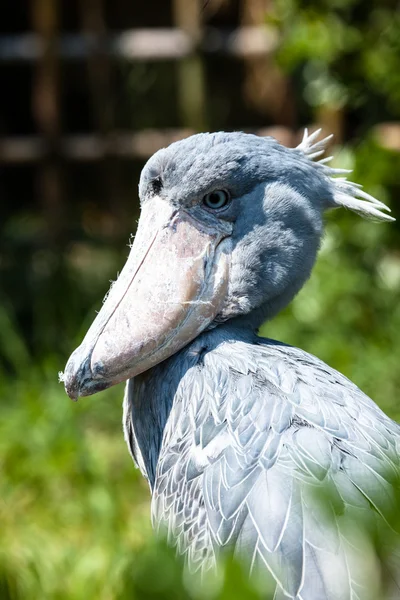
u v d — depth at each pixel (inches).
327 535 203.2
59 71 679.7
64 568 378.6
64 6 806.5
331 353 504.4
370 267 546.0
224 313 270.8
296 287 277.9
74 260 673.0
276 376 247.3
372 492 214.7
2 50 680.4
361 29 558.3
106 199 757.3
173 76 777.6
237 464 228.5
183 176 269.1
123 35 681.6
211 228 271.4
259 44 661.3
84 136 702.5
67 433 467.2
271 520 211.6
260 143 275.3
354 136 601.3
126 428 285.7
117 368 261.0
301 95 604.1
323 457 222.7
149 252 269.0
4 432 472.4
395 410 477.1
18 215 743.7
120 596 168.2
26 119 840.3
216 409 244.2
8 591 313.7
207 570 216.5
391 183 530.3
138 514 419.8
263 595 149.6
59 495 440.5
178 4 690.2
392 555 185.2
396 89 553.9
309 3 562.9
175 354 269.4
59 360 563.5
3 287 640.4
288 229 272.1
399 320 535.5
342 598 193.8
